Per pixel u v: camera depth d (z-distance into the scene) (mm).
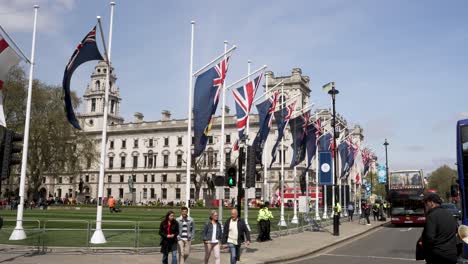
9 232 20172
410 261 16906
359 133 84625
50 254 16344
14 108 54969
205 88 20531
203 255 17609
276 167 93625
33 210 62781
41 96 59969
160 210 67562
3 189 82000
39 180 63406
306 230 32062
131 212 58688
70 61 17391
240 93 24312
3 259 14883
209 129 20453
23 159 20188
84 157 67688
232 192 91812
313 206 53312
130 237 18984
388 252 20047
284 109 29938
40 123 59719
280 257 17578
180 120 112250
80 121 78062
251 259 17047
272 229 28250
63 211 59500
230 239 14008
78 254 16562
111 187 117688
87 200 111000
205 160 98312
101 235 18547
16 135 12438
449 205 38969
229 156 101625
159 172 112375
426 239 7730
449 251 7539
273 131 95000
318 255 19188
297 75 81000
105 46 19609
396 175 40812
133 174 115625
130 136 118000
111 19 20609
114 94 124625
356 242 25219
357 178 52656
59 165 63906
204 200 89688
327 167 35469
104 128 19750
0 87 15516
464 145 14953
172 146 112438
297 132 31781
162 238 13188
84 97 124125
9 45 15766
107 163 119438
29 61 19703
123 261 15219
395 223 39562
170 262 15305
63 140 62312
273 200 92438
